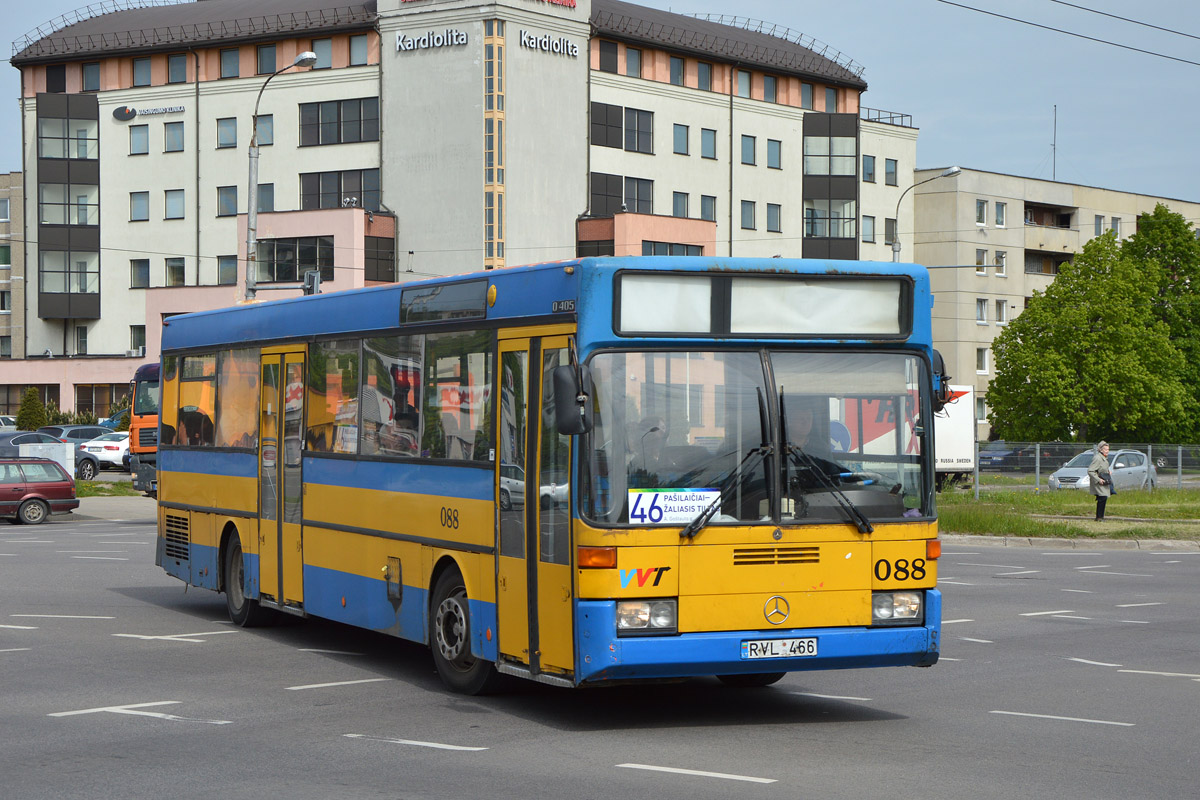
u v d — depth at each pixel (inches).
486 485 400.5
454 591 422.9
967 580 792.9
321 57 2687.0
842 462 369.4
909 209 3324.3
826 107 3144.7
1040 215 3786.9
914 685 441.7
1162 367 2615.7
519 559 382.0
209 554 610.2
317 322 520.4
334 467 498.9
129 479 2039.9
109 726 370.0
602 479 351.3
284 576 537.6
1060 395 2551.7
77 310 2942.9
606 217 2588.6
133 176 2898.6
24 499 1302.9
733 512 357.7
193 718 381.7
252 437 569.6
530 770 315.3
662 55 2807.6
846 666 366.6
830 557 363.9
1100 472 1268.5
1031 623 598.9
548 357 373.4
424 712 391.5
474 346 412.8
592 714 389.4
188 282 2847.0
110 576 785.6
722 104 2920.8
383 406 467.8
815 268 373.7
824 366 371.9
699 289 364.8
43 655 496.7
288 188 2701.8
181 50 2829.7
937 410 406.9
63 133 2930.6
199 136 2829.7
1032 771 314.8
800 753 335.0
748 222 2974.9
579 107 2613.2
